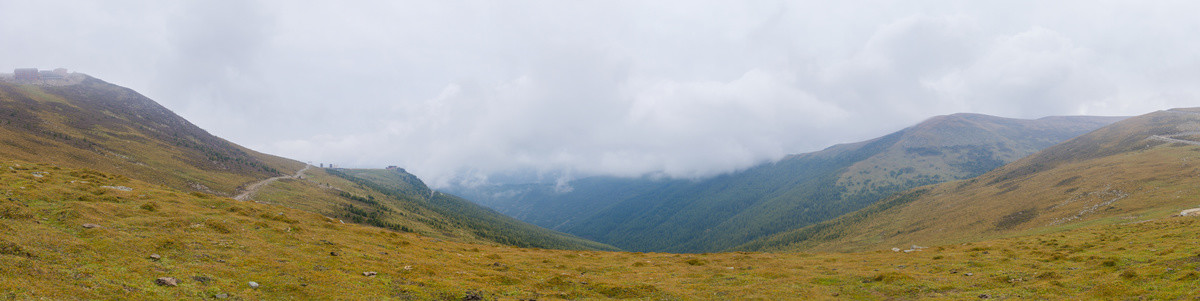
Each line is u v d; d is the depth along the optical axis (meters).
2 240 26.30
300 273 33.38
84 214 39.50
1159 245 49.94
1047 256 53.12
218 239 40.59
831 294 41.47
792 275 51.81
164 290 25.05
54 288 21.86
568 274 49.59
